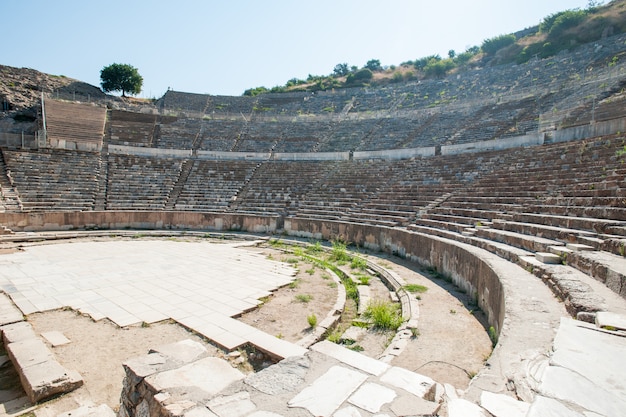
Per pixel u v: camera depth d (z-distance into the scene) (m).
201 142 40.12
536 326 5.87
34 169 28.45
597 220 10.53
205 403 3.83
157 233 25.34
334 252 19.52
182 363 4.84
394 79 65.75
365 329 9.32
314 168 33.12
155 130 40.81
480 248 12.66
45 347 7.35
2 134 30.48
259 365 7.36
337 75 81.69
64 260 16.47
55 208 26.08
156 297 11.34
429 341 8.05
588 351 4.18
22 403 5.92
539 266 8.95
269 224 26.80
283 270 15.73
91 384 6.50
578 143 17.89
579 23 46.69
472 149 26.83
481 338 8.23
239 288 12.70
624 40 35.31
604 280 7.26
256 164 35.25
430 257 15.69
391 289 13.29
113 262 16.30
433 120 36.75
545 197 14.66
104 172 31.06
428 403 3.72
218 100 55.44
